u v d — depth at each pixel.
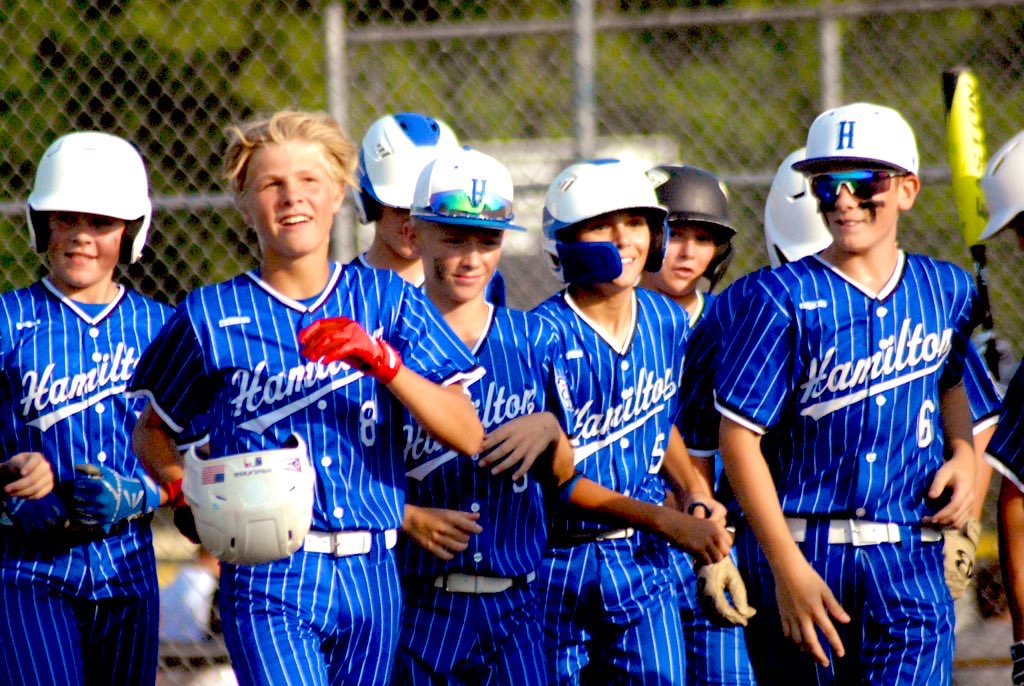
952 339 15.48
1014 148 15.06
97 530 16.83
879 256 14.99
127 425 17.19
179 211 28.11
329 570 13.05
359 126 29.45
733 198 27.47
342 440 13.07
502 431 14.30
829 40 25.17
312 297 13.29
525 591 15.38
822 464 15.00
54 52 29.55
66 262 16.92
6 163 29.48
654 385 16.67
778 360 14.84
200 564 24.02
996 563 24.28
